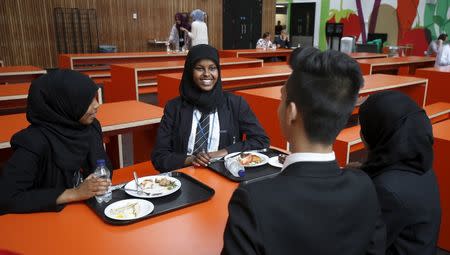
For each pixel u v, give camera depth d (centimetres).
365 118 139
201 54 210
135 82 505
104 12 903
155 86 617
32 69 488
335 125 80
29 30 818
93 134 175
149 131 299
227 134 221
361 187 84
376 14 1209
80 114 155
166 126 218
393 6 1166
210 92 217
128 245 118
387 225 119
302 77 81
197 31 773
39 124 152
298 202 75
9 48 800
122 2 922
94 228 128
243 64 642
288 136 87
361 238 84
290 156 84
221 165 186
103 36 912
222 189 161
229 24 1124
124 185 161
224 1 1098
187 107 218
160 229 128
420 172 127
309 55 83
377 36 1158
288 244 74
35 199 137
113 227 129
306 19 1373
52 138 152
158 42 970
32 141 147
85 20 883
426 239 121
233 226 73
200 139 217
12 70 475
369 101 140
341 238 79
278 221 73
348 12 1266
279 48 1019
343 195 80
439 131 254
